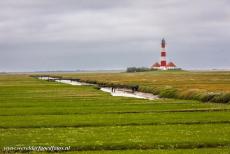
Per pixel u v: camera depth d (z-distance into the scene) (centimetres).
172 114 5288
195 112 5519
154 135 3650
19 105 6931
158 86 11631
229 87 10606
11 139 3519
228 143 3291
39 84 15662
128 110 5941
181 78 19112
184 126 4222
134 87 12469
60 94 9819
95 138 3534
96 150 3150
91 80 18988
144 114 5350
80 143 3319
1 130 4072
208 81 15300
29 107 6562
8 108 6406
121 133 3794
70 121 4688
